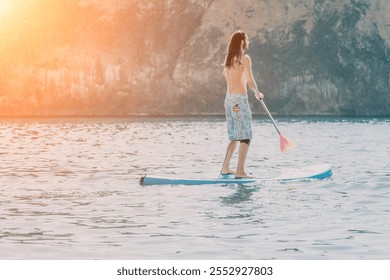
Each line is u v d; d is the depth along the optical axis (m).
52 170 14.84
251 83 12.53
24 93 57.88
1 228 7.91
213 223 8.20
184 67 57.25
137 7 58.22
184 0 57.88
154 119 47.56
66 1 58.84
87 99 57.47
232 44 12.47
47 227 7.96
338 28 56.91
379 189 11.18
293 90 56.72
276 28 57.34
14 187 11.84
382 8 57.47
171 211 9.09
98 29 58.12
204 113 57.06
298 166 15.62
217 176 13.55
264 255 6.61
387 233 7.56
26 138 27.00
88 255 6.62
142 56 57.66
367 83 56.62
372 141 24.83
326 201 9.89
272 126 37.00
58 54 57.91
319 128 34.94
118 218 8.57
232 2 57.84
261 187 11.43
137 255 6.62
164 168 15.24
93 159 17.67
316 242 7.13
